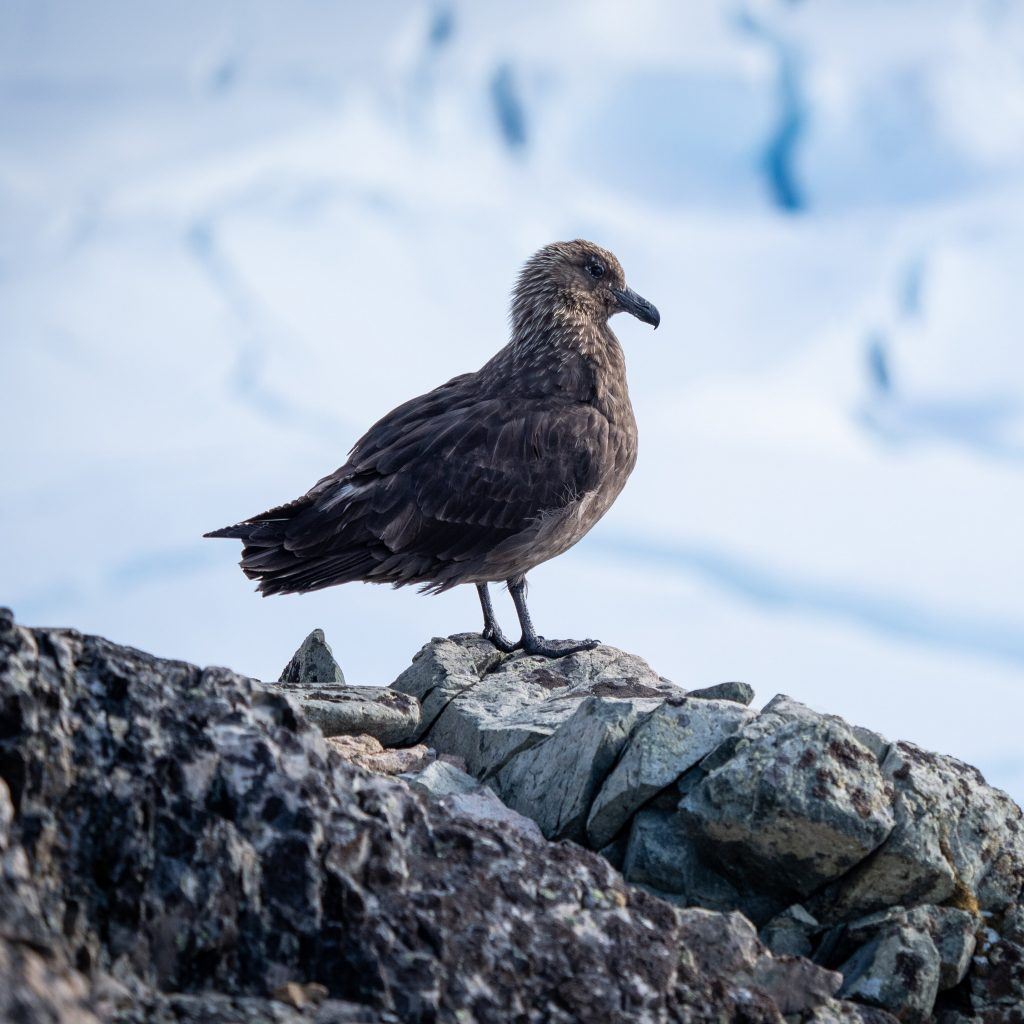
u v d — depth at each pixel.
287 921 7.66
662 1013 8.14
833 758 10.82
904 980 10.02
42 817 7.43
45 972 6.11
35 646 7.98
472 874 8.42
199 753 8.05
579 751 12.26
